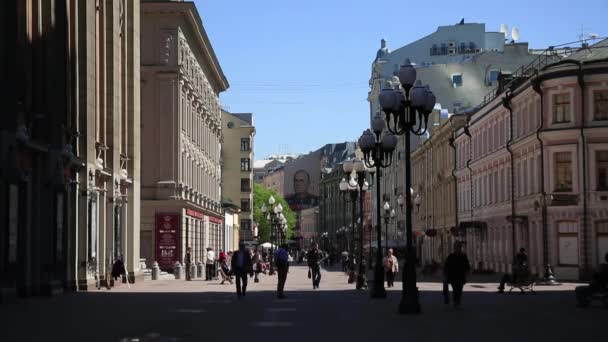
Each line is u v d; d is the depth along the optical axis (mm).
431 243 88625
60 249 34000
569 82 49781
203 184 78562
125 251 46969
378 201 32625
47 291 32688
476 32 116438
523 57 99750
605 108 49594
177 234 61219
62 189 33812
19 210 31047
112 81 43188
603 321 21625
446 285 27891
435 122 94438
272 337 17312
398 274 65000
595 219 49219
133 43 48188
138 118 49406
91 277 38750
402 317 22828
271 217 78562
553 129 50250
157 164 61438
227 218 100062
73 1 36719
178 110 61656
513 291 38406
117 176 43938
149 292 37156
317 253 42406
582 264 48969
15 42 29578
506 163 59750
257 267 53000
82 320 21812
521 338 17156
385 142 32156
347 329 19203
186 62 65938
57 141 34125
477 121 68062
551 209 50219
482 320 21797
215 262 56844
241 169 144000
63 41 35062
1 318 22453
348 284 48469
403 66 23969
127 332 18516
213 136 89312
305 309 26125
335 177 195875
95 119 40219
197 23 67000
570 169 50250
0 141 28641
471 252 71688
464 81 99750
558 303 29438
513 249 56875
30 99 31844
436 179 85625
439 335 17766
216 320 21875
